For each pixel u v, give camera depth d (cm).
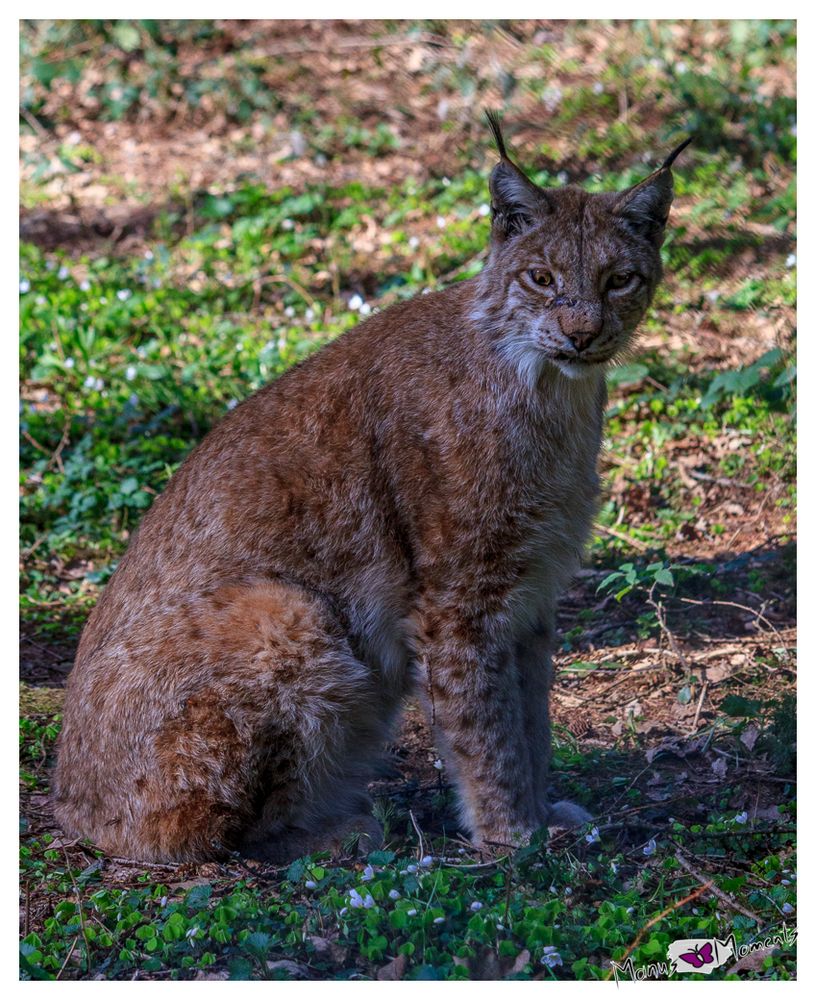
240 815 886
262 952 755
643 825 927
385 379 935
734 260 1783
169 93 2562
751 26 2431
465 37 2561
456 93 2425
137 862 895
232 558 919
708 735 1051
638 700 1134
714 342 1638
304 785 905
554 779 1022
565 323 880
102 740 903
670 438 1498
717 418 1534
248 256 1964
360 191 2152
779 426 1469
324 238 2039
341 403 941
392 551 928
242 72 2558
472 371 916
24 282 1748
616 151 2116
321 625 903
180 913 812
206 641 881
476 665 914
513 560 915
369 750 959
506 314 909
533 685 962
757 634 1207
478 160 2186
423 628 921
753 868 881
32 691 1195
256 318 1834
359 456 929
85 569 1418
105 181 2314
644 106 2233
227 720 870
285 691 884
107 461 1516
